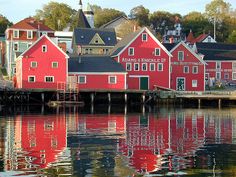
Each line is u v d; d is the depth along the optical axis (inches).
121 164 962.1
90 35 3912.4
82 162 974.4
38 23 3900.1
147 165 956.6
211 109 2554.1
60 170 905.5
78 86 2837.1
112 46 3873.0
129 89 2856.8
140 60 3046.3
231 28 6082.7
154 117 1979.6
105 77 2874.0
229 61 3897.6
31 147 1150.3
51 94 2669.8
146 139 1306.6
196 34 6038.4
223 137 1365.7
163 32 6461.6
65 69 2795.3
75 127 1572.3
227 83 3786.9
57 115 2004.2
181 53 3225.9
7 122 1701.5
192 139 1317.7
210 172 903.1
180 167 942.4
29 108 2367.1
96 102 2723.9
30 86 2755.9
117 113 2155.5
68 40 4436.5
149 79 3063.5
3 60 4020.7
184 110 2440.9
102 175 872.3
